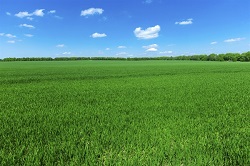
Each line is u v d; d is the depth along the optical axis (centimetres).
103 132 486
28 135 470
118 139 443
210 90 1324
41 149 390
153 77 2533
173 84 1716
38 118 629
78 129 515
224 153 382
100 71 3825
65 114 686
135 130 510
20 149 390
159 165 343
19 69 4478
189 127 532
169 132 482
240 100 957
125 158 358
